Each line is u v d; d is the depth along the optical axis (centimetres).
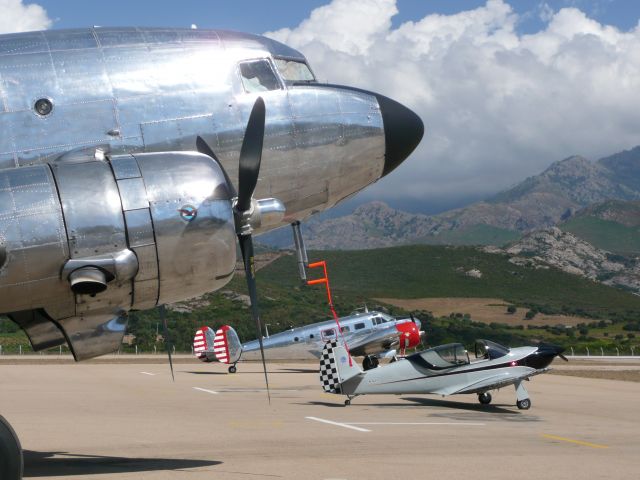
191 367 4166
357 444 1314
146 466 1050
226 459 1130
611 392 2666
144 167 874
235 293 8938
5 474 772
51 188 833
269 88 1045
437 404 2117
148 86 959
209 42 1021
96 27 989
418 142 1162
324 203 1096
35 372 3550
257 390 2570
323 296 10944
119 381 2967
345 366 2028
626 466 1136
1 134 884
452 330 9044
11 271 805
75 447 1248
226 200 895
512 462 1143
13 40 935
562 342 8600
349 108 1098
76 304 855
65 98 916
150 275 861
